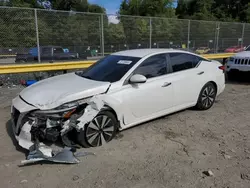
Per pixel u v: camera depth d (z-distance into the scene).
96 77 4.74
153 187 3.07
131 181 3.19
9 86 8.85
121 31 10.78
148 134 4.68
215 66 6.35
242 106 6.62
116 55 5.43
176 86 5.23
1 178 3.25
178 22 12.61
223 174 3.36
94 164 3.59
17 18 8.52
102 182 3.17
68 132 3.87
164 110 5.13
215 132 4.81
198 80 5.75
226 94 8.00
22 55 8.73
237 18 56.03
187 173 3.38
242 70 9.33
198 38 13.70
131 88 4.50
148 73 4.87
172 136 4.61
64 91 4.04
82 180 3.21
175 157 3.82
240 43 16.28
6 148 4.08
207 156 3.85
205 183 3.16
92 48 10.12
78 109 3.88
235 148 4.14
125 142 4.32
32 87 4.52
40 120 3.63
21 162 3.44
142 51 5.38
